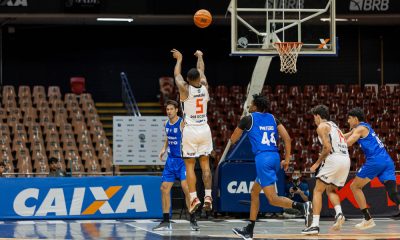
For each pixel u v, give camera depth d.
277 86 31.02
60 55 32.25
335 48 19.22
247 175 19.78
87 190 19.06
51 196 18.84
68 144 26.50
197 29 32.88
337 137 14.15
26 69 32.00
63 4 27.25
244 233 13.48
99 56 32.47
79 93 30.88
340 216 14.39
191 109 14.03
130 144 21.03
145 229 16.14
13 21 30.42
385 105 30.41
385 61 33.31
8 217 18.52
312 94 30.81
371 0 28.11
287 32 19.19
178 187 20.72
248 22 19.16
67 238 14.19
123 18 28.75
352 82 33.22
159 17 28.58
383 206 19.72
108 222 18.17
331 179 14.12
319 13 19.22
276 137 13.53
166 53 32.81
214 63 33.06
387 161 15.78
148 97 32.69
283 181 19.97
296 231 15.56
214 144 26.41
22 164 24.78
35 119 27.94
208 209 14.11
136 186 19.31
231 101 30.19
